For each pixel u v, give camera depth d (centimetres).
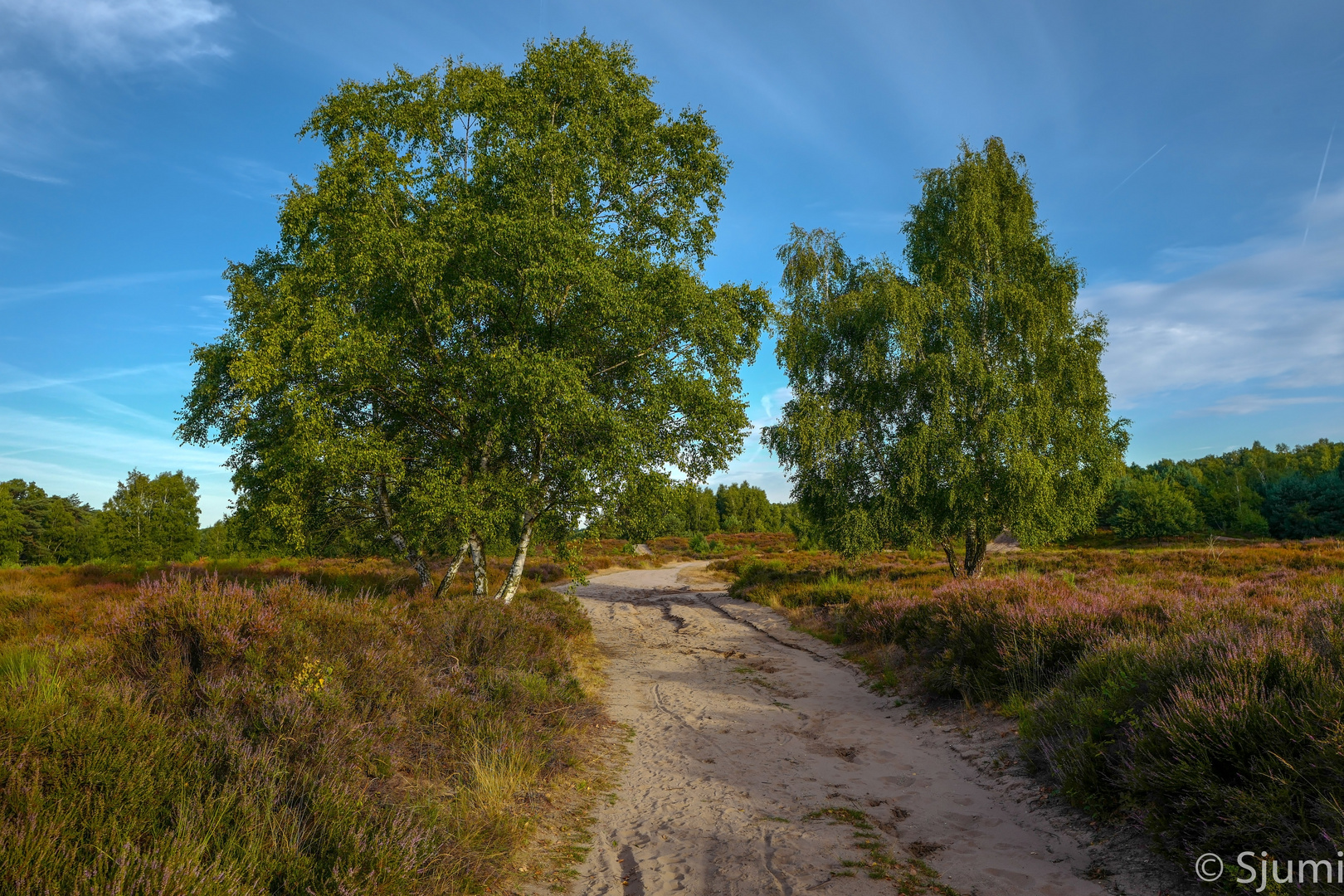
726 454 1546
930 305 2281
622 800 581
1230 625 642
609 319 1349
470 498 1265
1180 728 436
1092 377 2241
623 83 1593
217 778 383
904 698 948
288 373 1259
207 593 581
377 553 1623
